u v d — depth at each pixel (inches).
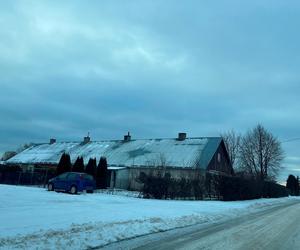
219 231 560.7
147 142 2043.6
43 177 1656.0
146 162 1782.7
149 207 834.8
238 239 482.6
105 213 646.5
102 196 1094.4
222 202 1274.6
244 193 1640.0
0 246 334.3
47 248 339.9
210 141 1886.1
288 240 491.8
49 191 1141.7
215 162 1811.0
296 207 1366.9
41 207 655.8
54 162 2070.6
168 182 1229.1
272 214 964.0
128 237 448.5
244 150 2878.9
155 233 502.3
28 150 2411.4
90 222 522.3
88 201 859.4
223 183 1448.1
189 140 1950.1
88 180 1195.9
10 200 716.7
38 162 2116.1
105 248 373.4
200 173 1550.2
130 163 1828.2
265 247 427.5
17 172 1657.2
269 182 2322.8
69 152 2182.6
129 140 2150.6
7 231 412.8
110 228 481.4
